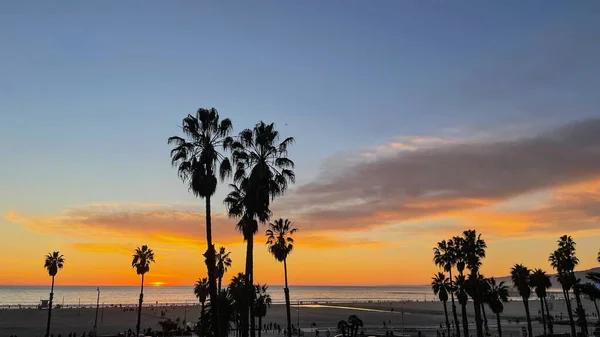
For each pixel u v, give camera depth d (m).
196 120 35.03
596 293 37.91
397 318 143.38
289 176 38.47
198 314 154.88
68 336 86.88
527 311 80.25
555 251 86.62
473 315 157.38
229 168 34.78
